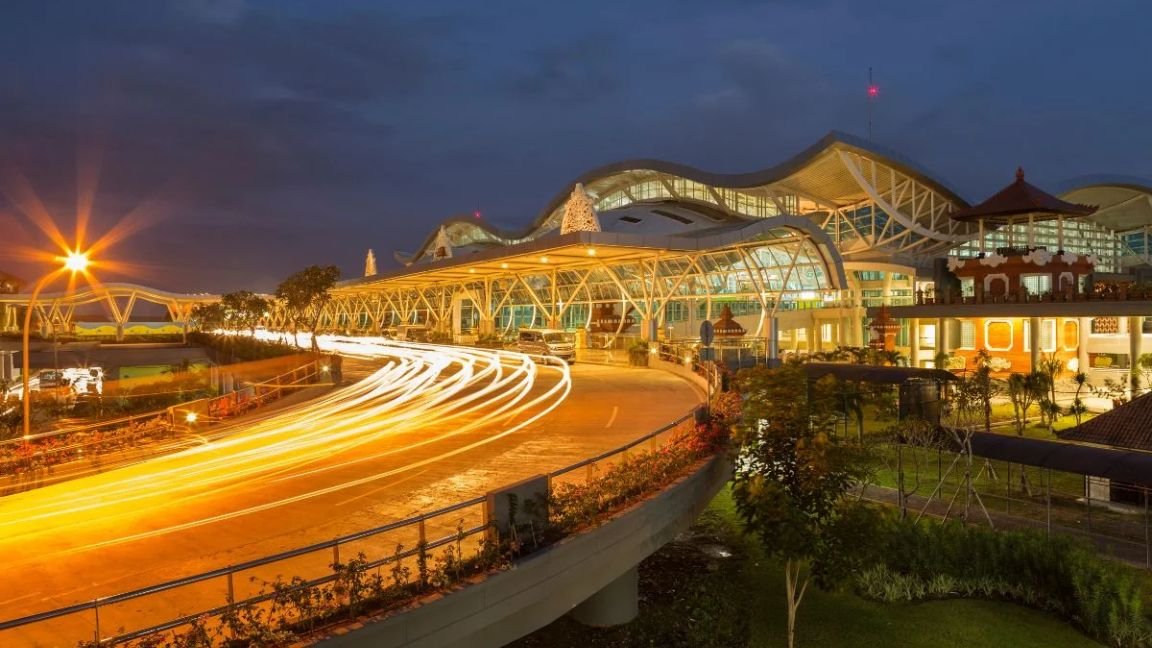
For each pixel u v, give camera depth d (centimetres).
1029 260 3719
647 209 7138
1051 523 1984
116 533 1055
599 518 1078
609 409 2194
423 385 3155
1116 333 3888
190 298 11556
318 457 1584
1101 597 1442
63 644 703
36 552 976
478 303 5938
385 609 767
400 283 6106
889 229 6669
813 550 1130
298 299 4372
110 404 2786
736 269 5009
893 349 4853
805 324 5519
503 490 932
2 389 3177
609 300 5566
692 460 1452
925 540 1714
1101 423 2172
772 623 1518
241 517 1123
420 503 1179
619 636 1384
